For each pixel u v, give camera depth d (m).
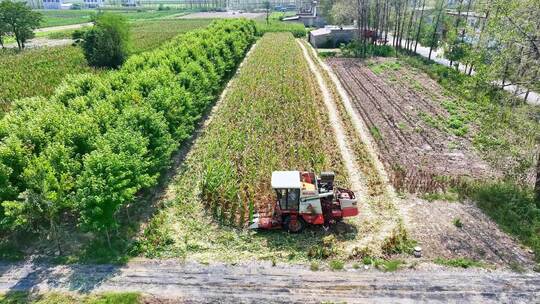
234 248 20.00
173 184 26.47
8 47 86.50
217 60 49.69
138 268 18.72
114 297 16.70
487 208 22.81
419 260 18.83
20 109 28.64
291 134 33.69
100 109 27.17
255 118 37.34
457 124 35.22
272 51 73.62
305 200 20.25
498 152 25.97
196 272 18.38
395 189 25.19
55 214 20.53
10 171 19.44
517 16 21.50
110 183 18.77
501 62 22.70
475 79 24.70
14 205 17.95
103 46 61.75
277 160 28.64
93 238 21.00
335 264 18.52
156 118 25.73
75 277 18.17
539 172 22.41
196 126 36.66
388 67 59.44
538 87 21.62
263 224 20.83
